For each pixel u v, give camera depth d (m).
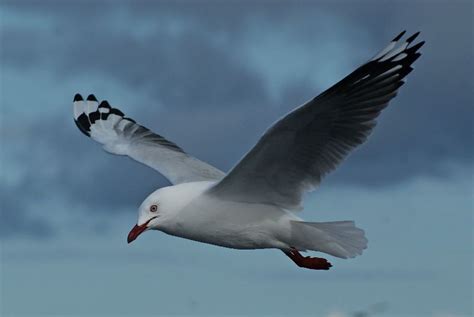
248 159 11.84
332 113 11.48
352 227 12.25
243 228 12.34
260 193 12.25
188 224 12.39
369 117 11.65
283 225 12.29
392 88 11.59
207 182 12.62
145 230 12.38
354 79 11.32
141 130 15.53
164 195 12.41
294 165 11.98
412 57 11.56
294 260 12.86
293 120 11.42
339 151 11.84
